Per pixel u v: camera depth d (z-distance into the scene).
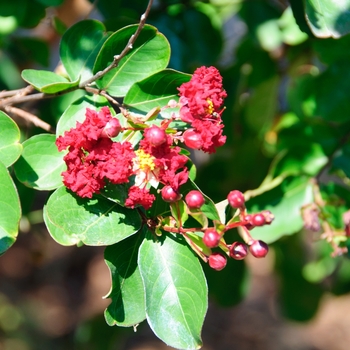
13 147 0.62
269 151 0.83
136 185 0.59
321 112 0.77
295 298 0.94
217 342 1.64
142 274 0.61
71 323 1.59
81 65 0.66
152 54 0.64
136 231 0.61
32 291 1.63
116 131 0.59
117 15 0.78
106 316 0.61
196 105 0.60
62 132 0.63
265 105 0.85
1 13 0.75
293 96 0.79
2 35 0.78
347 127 0.77
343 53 0.77
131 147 0.60
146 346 1.59
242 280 0.85
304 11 0.66
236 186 0.83
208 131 0.60
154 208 0.62
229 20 0.99
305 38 0.80
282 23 0.81
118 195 0.61
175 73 0.62
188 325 0.60
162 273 0.61
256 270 1.77
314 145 0.77
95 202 0.61
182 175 0.59
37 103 0.79
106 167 0.59
